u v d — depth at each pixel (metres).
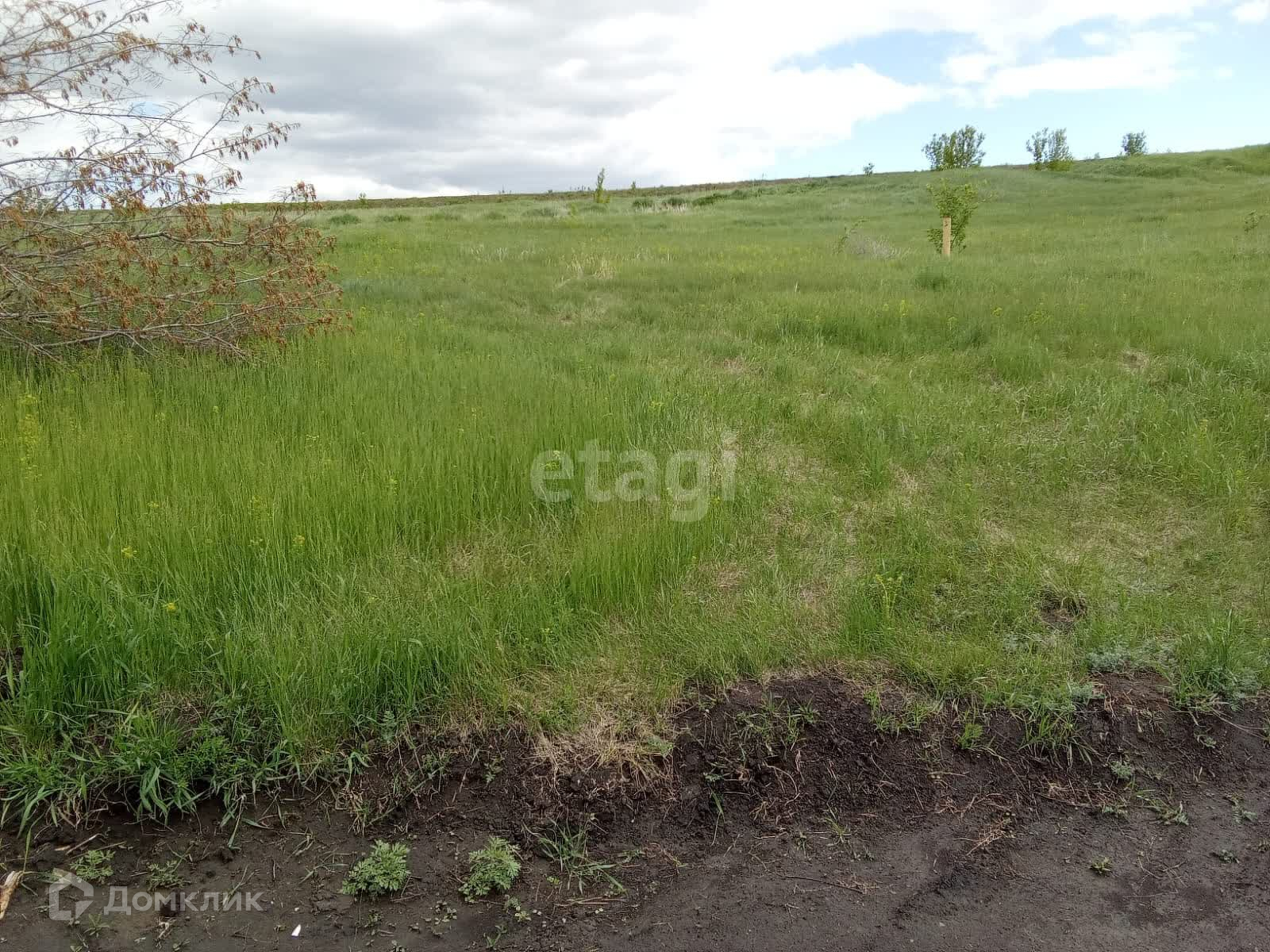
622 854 3.27
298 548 4.32
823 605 4.57
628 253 17.41
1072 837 3.44
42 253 6.91
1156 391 7.66
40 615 3.85
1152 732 3.91
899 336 9.58
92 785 3.28
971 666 4.10
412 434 5.69
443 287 12.30
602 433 6.09
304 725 3.47
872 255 18.19
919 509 5.65
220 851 3.16
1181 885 3.22
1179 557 5.30
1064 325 9.81
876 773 3.64
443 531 4.87
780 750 3.67
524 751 3.56
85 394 6.02
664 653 4.11
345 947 2.84
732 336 9.74
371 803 3.35
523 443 5.68
